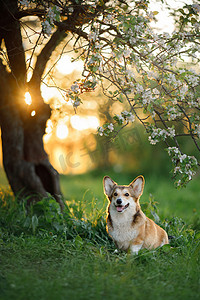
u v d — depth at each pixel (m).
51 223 6.82
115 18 5.37
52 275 4.60
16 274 4.51
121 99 5.29
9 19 6.53
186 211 11.45
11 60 7.21
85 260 5.14
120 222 5.95
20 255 5.27
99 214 7.23
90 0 5.62
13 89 8.09
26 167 8.59
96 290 4.08
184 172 5.37
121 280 4.38
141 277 4.63
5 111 8.37
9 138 8.51
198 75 5.59
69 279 4.42
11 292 3.96
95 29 5.35
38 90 7.49
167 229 7.25
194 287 4.39
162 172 16.61
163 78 5.57
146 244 6.04
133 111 5.32
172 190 14.41
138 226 5.95
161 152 16.55
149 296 4.03
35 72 7.21
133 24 5.12
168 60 5.66
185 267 5.00
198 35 5.52
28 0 5.67
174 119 5.75
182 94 5.44
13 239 6.04
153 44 5.57
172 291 4.21
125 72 5.41
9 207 8.21
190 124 5.57
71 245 5.91
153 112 5.46
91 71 5.21
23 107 8.35
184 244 6.38
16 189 8.64
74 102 5.30
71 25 5.95
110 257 5.58
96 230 6.91
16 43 7.05
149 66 5.46
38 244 5.83
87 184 16.50
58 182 8.95
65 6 5.72
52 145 17.50
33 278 4.36
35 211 7.26
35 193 8.66
